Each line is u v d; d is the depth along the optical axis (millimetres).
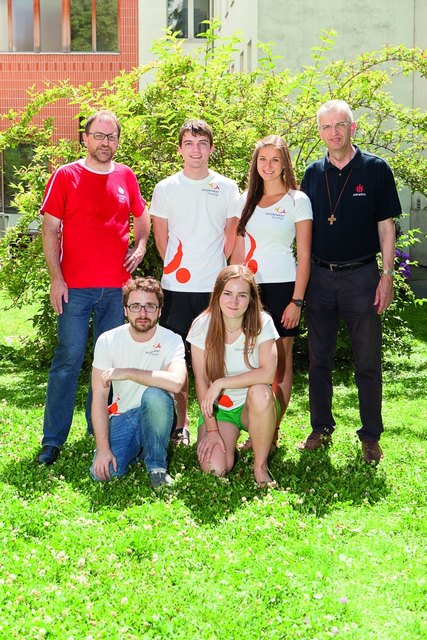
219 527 4562
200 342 5633
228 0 22500
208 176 6180
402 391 8609
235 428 5621
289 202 5879
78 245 5922
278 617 3633
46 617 3574
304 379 9289
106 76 23344
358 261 5812
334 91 9578
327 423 6273
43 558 4152
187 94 8758
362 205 5742
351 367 9750
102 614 3645
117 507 4859
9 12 23156
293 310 5875
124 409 5578
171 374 5426
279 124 9328
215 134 8898
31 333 12445
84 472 5520
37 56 23281
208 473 5379
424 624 3639
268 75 9578
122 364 5535
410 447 6344
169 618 3652
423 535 4598
